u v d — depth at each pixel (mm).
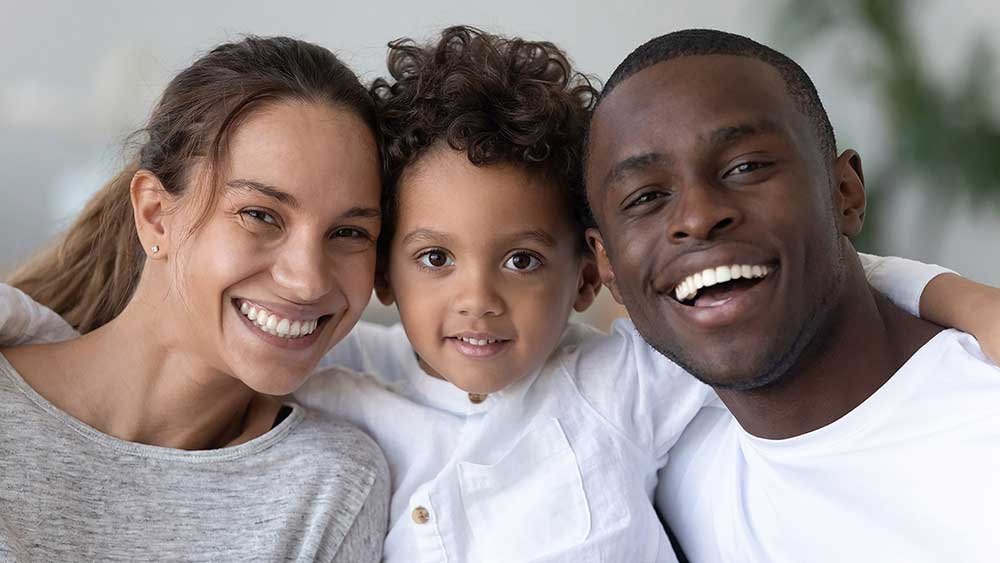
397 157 1046
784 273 868
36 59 3289
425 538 1068
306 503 1039
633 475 1095
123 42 3357
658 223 897
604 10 3668
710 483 1081
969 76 3266
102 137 3143
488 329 1047
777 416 956
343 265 1009
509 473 1101
